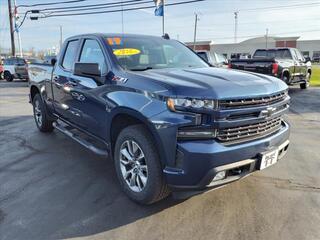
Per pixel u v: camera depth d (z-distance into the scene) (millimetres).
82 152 5371
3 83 21094
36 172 4508
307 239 2914
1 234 3021
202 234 3002
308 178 4258
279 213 3361
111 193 3846
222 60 16469
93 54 4426
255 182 4113
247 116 3129
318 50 71000
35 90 6660
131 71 3795
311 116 8531
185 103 2928
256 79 3463
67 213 3391
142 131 3328
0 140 6133
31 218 3295
